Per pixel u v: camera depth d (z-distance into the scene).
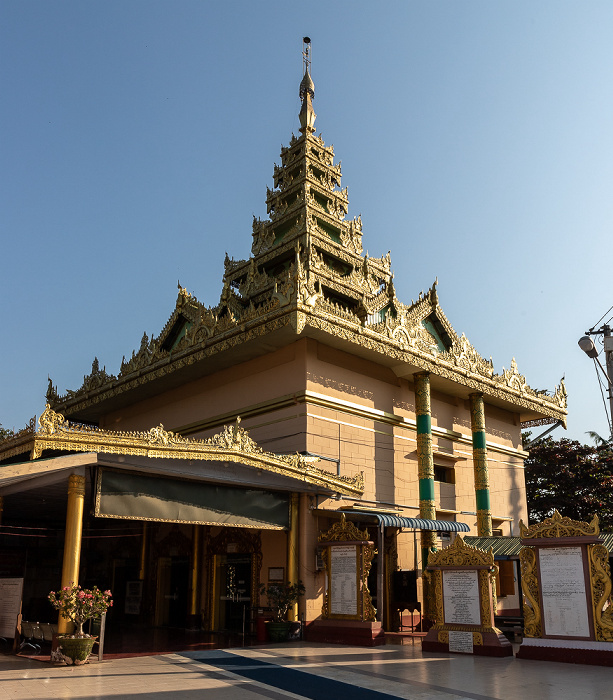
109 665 14.16
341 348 23.16
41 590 26.66
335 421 22.61
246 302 27.44
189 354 24.62
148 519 16.23
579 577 14.75
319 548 20.59
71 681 11.91
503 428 31.67
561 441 43.25
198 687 11.41
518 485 31.73
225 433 17.52
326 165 30.84
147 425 28.95
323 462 21.66
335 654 16.14
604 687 11.38
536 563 15.44
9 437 15.52
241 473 18.31
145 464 16.06
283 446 22.05
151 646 17.83
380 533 19.58
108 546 29.17
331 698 10.52
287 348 22.91
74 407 31.25
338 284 25.97
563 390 33.53
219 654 16.09
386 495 23.89
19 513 22.52
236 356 23.97
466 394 28.48
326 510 20.48
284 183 30.81
